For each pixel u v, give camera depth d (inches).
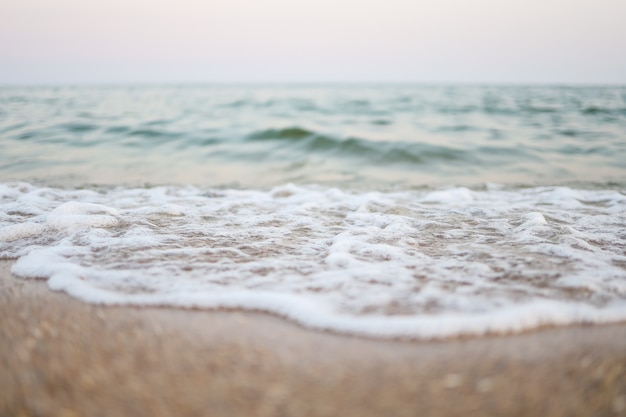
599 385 79.8
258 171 371.6
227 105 759.1
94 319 104.9
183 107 725.9
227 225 185.5
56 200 238.4
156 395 77.0
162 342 94.3
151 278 127.0
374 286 120.3
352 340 95.0
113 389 78.7
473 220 194.9
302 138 461.1
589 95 1007.6
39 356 89.0
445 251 150.6
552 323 101.4
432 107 751.7
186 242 159.3
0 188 262.5
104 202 235.5
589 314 104.2
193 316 106.3
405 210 215.9
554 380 81.2
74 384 80.1
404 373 83.5
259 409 73.9
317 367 85.4
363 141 440.5
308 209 215.8
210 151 430.3
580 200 251.9
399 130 525.3
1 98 805.2
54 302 114.5
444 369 84.7
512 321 100.6
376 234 169.6
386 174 362.0
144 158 404.2
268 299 112.7
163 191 276.4
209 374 83.0
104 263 138.4
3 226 177.2
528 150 421.1
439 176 353.7
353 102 834.8
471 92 1302.9
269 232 175.2
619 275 126.4
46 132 473.7
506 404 75.1
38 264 138.1
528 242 159.3
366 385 80.0
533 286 119.1
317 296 114.6
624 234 173.6
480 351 90.7
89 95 1008.2
